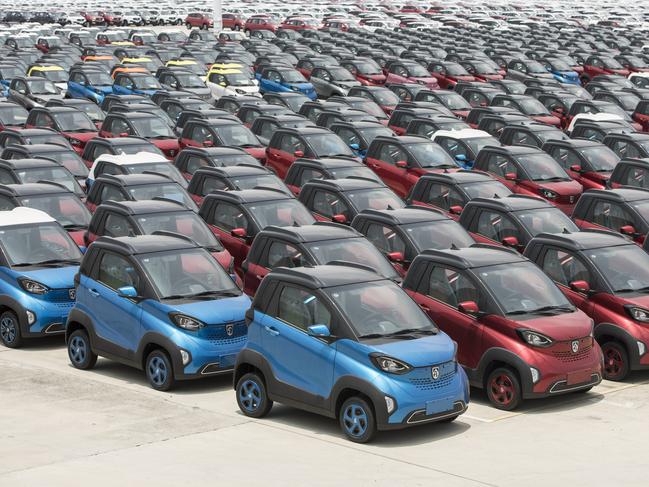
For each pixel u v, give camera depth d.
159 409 13.38
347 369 12.15
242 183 21.42
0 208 19.70
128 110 32.09
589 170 25.56
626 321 15.19
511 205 18.89
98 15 96.25
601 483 10.99
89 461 11.33
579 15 107.31
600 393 14.66
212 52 56.09
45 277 16.47
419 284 14.68
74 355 15.41
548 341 13.55
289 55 55.16
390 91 40.16
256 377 13.11
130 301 14.57
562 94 39.56
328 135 27.48
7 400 13.65
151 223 18.06
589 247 15.89
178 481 10.73
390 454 11.80
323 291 12.61
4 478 10.75
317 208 20.41
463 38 69.81
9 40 63.12
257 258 16.48
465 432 12.74
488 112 34.03
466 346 14.04
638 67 56.03
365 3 118.31
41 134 27.41
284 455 11.67
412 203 21.75
